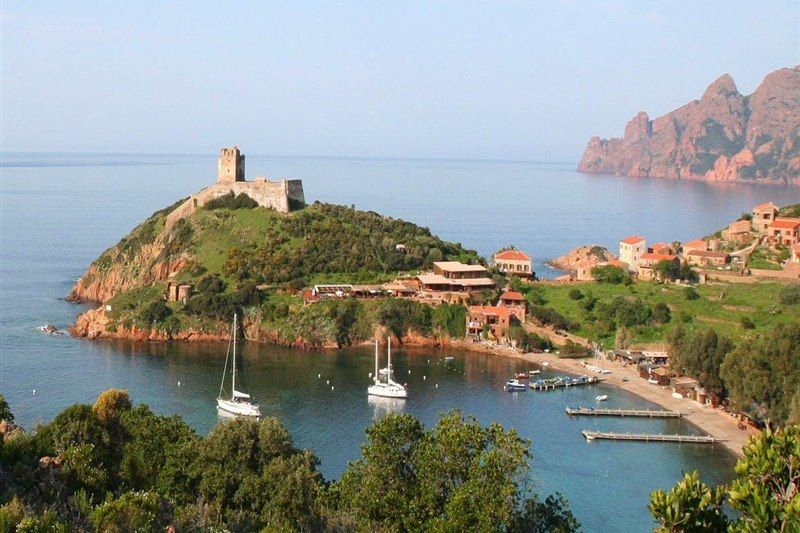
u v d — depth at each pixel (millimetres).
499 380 164750
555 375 168875
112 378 159000
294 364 175750
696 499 44531
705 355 152000
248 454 78375
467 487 62375
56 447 66125
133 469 72125
